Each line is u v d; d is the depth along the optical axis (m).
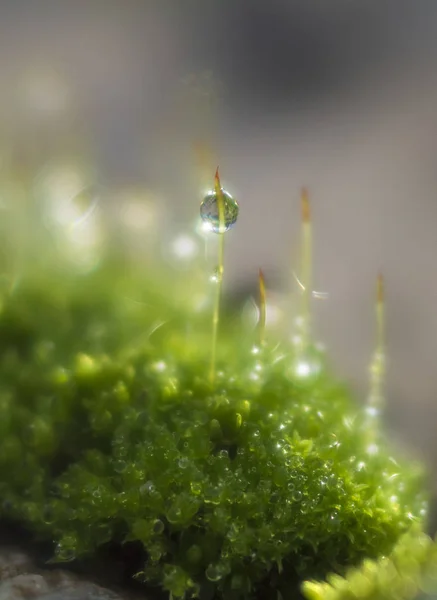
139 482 0.09
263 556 0.09
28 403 0.10
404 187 0.16
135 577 0.09
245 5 0.24
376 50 0.22
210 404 0.09
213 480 0.09
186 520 0.09
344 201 0.16
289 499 0.09
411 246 0.14
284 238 0.14
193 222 0.13
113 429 0.09
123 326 0.10
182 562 0.09
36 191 0.12
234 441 0.09
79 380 0.10
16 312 0.10
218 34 0.24
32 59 0.21
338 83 0.21
